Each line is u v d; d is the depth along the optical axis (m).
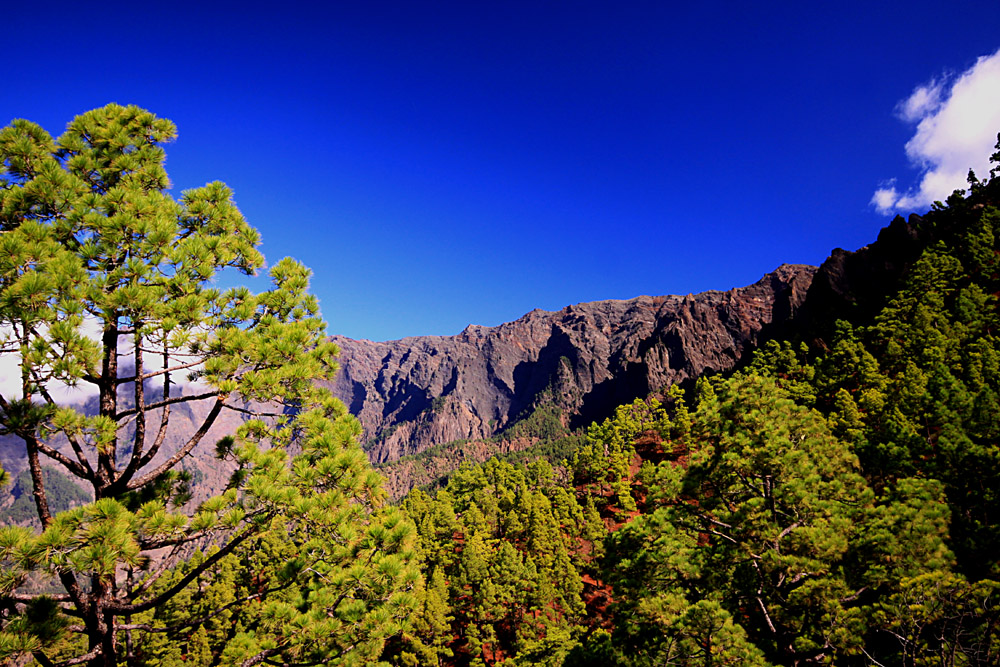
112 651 10.24
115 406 10.79
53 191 10.50
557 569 50.41
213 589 41.91
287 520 11.18
